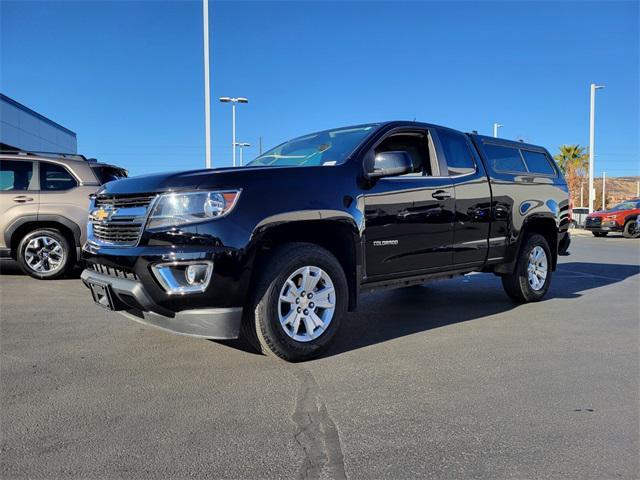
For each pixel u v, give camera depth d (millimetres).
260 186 3818
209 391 3426
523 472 2473
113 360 4035
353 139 4762
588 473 2469
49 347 4367
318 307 4098
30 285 7277
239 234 3629
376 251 4488
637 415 3123
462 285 8094
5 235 7457
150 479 2377
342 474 2438
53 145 33500
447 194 5148
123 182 4051
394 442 2754
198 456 2584
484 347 4547
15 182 7520
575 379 3738
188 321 3615
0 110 24969
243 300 3697
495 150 6090
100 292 4047
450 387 3555
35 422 2938
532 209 6336
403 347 4523
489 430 2906
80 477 2385
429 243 4973
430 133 5227
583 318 5746
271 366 3936
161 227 3635
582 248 16422
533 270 6547
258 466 2500
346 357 4207
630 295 7297
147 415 3047
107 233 4031
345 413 3111
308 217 3951
